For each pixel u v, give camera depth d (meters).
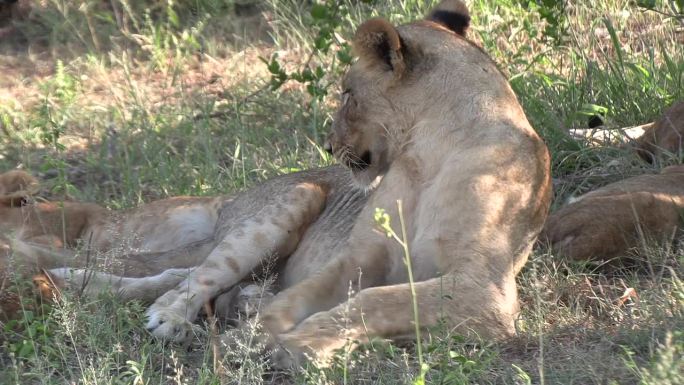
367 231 9.45
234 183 13.20
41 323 8.71
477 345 8.42
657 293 9.00
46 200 12.88
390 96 9.75
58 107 15.84
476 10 17.23
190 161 14.14
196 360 8.66
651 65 15.25
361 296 8.44
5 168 14.15
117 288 9.92
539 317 8.37
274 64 12.75
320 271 9.26
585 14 17.22
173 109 15.62
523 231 9.23
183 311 9.45
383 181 9.64
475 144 9.31
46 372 8.28
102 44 18.42
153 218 11.93
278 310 8.81
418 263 9.18
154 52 17.56
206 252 11.09
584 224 10.21
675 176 11.12
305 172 11.10
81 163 14.38
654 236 10.43
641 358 7.88
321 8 12.32
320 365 7.71
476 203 9.02
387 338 8.35
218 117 15.67
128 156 14.08
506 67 15.17
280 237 10.42
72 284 9.30
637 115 14.48
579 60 15.69
